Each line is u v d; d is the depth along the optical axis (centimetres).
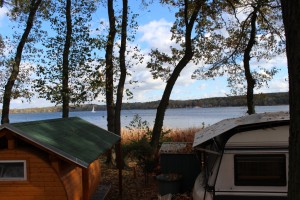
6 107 1794
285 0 382
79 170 800
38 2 1759
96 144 820
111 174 1362
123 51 1589
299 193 381
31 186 676
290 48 380
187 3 1611
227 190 623
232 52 1942
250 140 625
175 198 902
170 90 1580
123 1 1579
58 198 675
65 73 1625
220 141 661
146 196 1035
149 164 1171
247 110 1847
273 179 617
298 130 380
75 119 1028
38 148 696
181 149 1069
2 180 679
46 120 834
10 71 1814
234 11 1795
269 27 1858
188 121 4184
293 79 380
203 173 782
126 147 1366
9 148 673
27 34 1791
